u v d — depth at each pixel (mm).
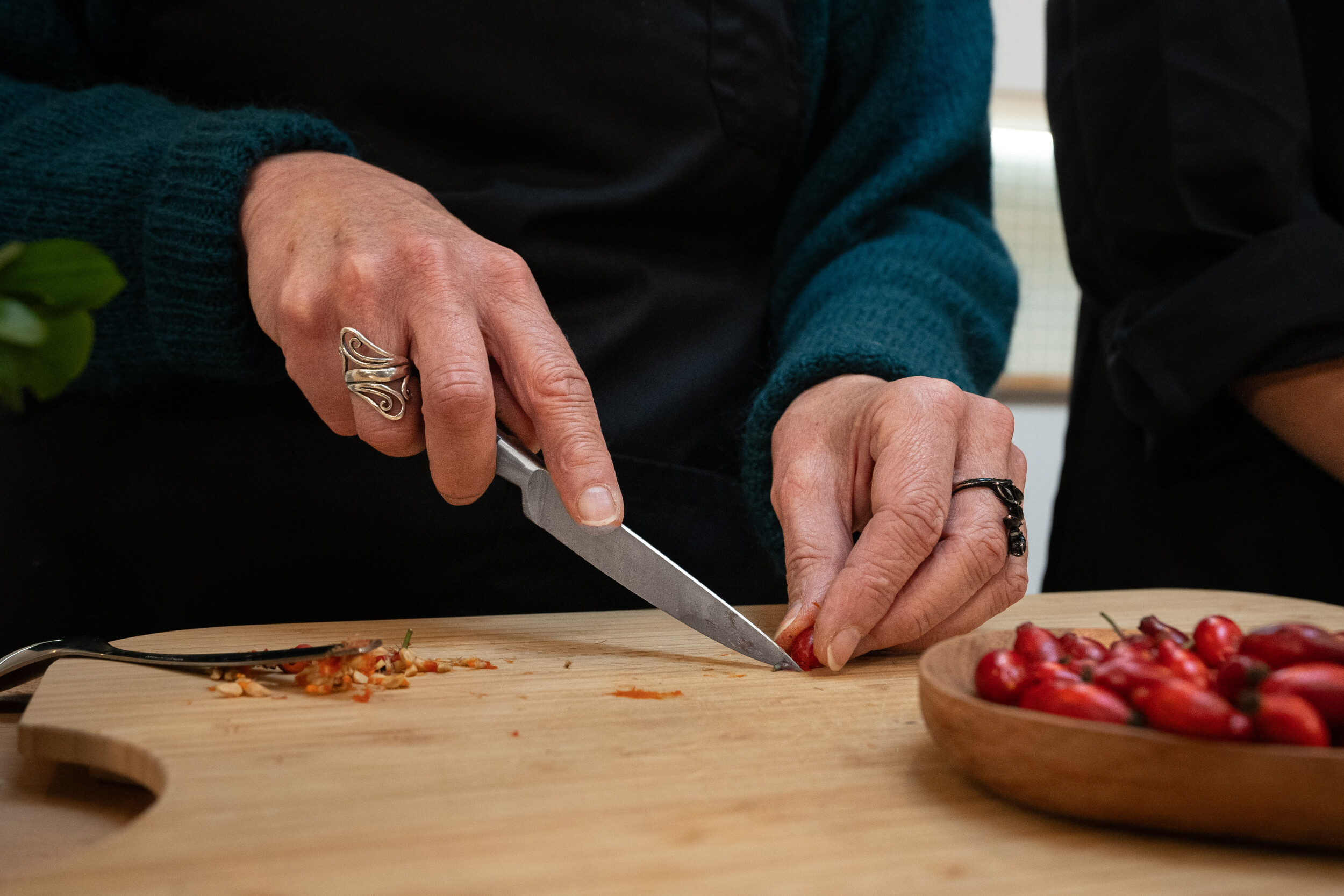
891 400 878
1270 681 505
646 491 1220
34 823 584
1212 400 1386
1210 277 1261
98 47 1114
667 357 1238
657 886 433
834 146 1323
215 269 832
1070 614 1095
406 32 1102
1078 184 1470
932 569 825
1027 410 3318
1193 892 439
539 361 739
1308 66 1356
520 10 1122
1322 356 1184
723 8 1185
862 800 538
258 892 413
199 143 841
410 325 730
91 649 775
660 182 1196
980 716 517
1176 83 1274
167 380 1039
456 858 452
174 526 1098
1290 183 1253
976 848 479
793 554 886
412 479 1116
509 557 1170
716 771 577
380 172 855
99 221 876
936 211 1362
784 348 1264
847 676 807
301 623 983
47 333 348
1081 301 1636
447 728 645
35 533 1102
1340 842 458
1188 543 1485
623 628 970
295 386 1075
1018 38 3072
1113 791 479
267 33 1094
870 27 1272
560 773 567
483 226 1114
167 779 543
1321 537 1385
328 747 602
